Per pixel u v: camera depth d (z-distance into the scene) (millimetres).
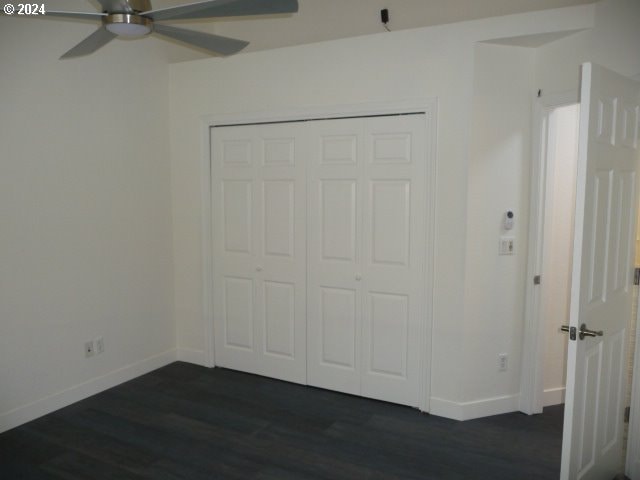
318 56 3424
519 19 2867
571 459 2150
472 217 3082
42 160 3131
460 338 3148
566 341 3432
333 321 3592
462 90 3012
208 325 4086
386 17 3746
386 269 3367
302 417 3242
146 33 2287
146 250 3930
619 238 2391
